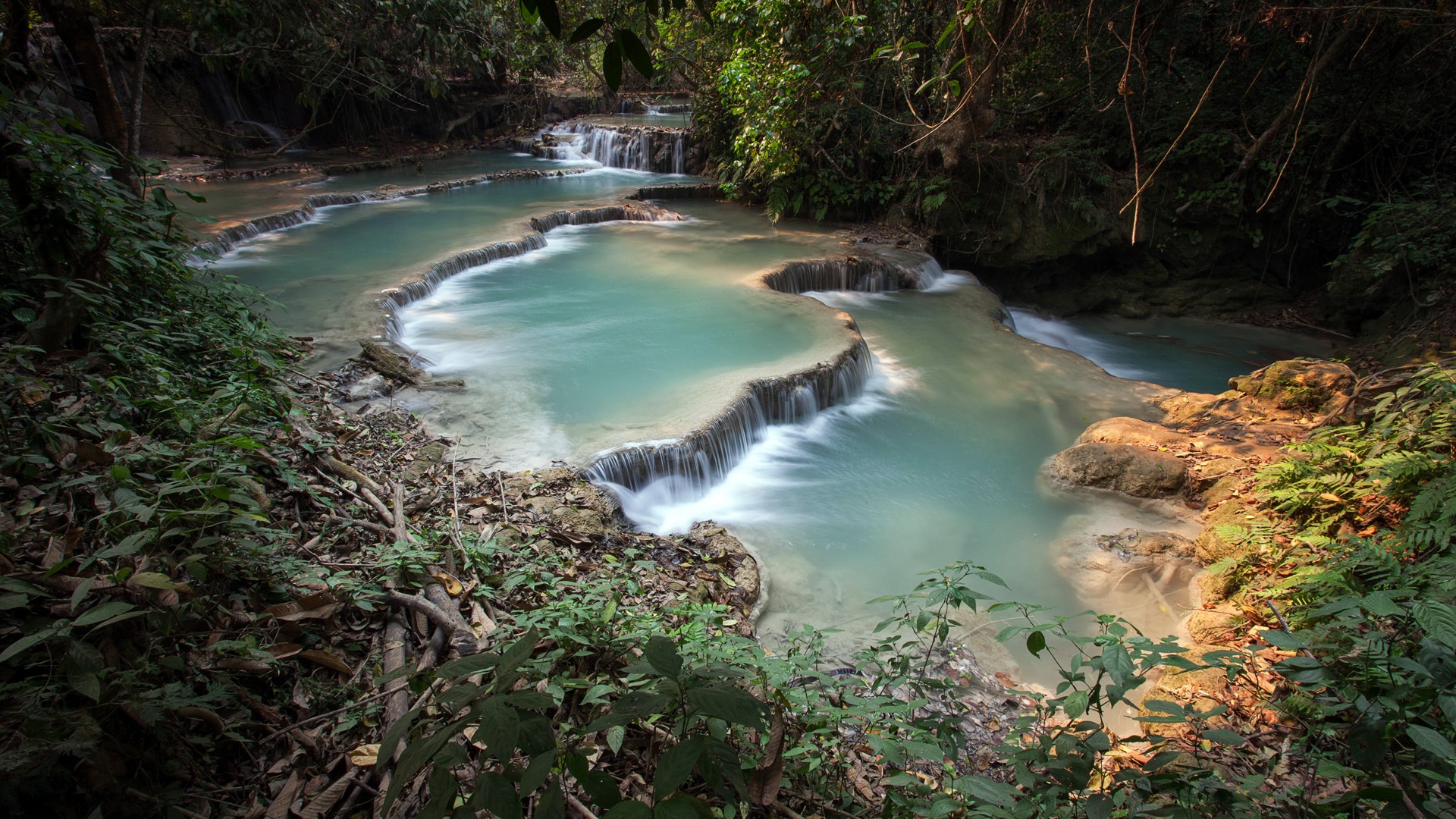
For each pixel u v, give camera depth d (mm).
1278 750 3625
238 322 6586
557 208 15750
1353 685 3154
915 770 3465
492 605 4102
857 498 7371
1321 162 13539
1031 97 15102
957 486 7652
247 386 4984
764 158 14461
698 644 3391
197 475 3516
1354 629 3713
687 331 9695
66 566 2965
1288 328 13938
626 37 2098
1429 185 12195
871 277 13109
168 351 5312
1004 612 5758
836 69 14094
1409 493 5234
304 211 14688
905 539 6770
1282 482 6250
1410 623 3359
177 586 2766
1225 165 14008
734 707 1816
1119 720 4512
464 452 6496
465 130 24266
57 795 2246
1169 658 2805
